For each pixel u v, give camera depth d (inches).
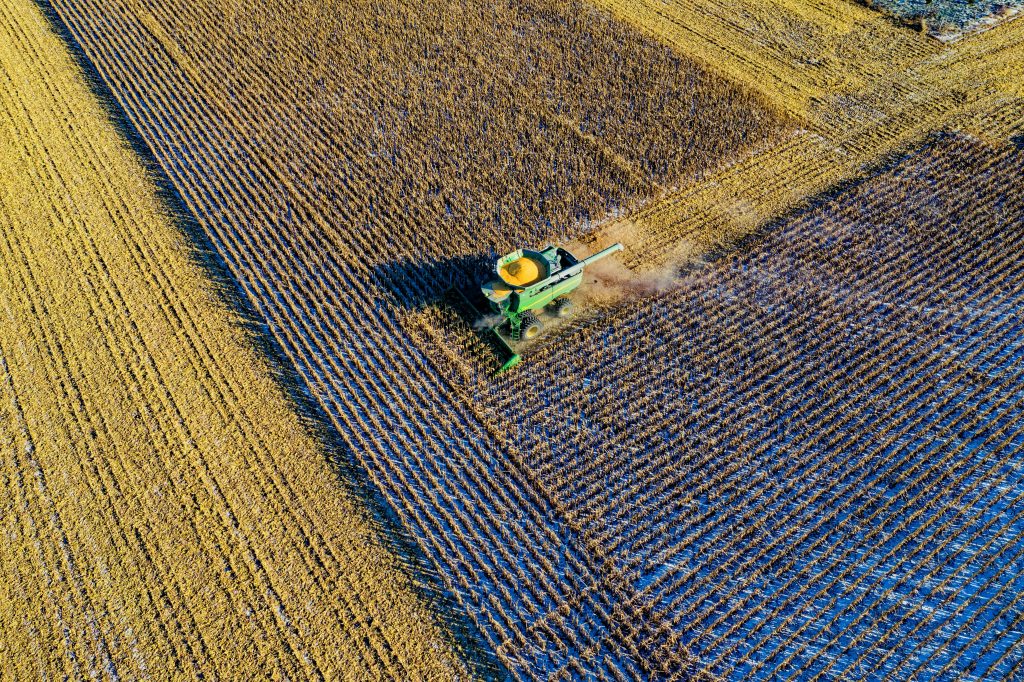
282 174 957.2
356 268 844.6
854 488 663.1
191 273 834.2
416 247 867.4
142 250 856.3
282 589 592.7
